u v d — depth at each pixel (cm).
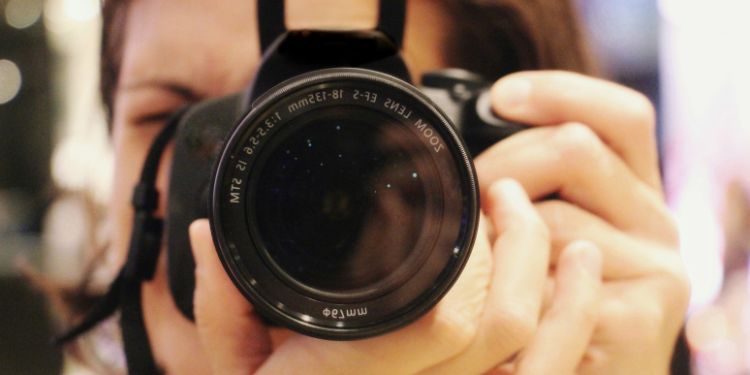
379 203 54
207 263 59
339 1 71
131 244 76
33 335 116
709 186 117
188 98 80
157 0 80
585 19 93
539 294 60
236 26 78
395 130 54
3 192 136
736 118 117
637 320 67
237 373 60
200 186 64
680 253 70
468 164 53
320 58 60
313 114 53
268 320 61
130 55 82
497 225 62
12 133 137
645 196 69
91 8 131
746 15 117
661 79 112
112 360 96
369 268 54
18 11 141
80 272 103
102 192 104
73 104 130
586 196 67
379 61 60
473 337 58
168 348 76
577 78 69
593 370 66
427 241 53
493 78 80
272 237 53
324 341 56
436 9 77
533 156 67
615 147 69
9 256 119
